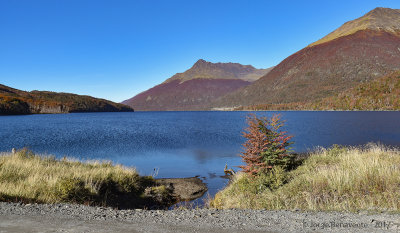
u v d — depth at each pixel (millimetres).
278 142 12141
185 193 14625
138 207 11852
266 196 8414
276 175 10133
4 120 107125
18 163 13102
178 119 124750
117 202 11352
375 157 11445
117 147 32469
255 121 12469
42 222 4812
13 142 35781
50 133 49906
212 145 34750
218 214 5488
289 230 4285
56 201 8312
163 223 4777
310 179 8836
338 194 7055
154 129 62531
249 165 11688
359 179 7801
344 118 92375
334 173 8602
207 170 20422
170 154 27891
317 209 6004
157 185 15367
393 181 7242
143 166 21906
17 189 8188
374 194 6656
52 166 13992
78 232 4262
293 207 6848
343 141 34438
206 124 82250
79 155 26688
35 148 30703
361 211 5410
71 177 11125
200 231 4297
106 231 4312
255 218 5082
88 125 76938
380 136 39781
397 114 114312
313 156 14281
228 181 16703
